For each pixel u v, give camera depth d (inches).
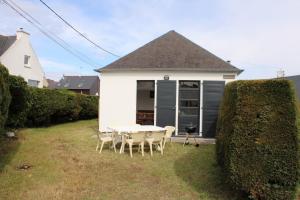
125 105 519.8
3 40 1003.3
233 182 195.6
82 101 781.9
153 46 569.6
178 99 505.0
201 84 498.6
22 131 496.4
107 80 525.7
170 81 506.3
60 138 454.6
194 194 224.1
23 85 436.8
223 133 239.5
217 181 253.3
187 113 506.0
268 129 187.8
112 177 261.1
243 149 192.1
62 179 246.4
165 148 403.2
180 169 291.3
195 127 466.0
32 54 1082.7
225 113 242.8
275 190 186.2
